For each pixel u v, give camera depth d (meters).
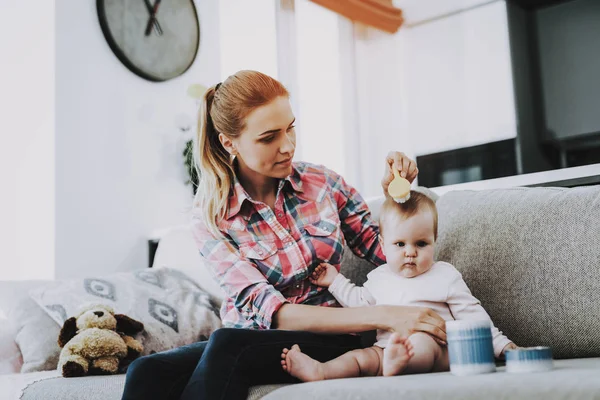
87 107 2.92
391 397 0.89
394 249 1.28
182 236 2.39
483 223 1.41
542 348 0.97
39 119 2.83
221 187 1.37
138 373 1.11
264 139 1.29
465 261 1.39
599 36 4.16
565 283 1.26
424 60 4.68
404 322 1.14
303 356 1.12
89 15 2.97
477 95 4.49
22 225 2.85
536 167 4.36
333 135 4.29
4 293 1.95
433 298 1.24
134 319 1.87
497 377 0.89
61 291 1.95
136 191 3.07
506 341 1.16
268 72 3.73
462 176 4.53
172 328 1.94
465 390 0.85
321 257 1.37
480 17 4.49
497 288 1.33
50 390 1.46
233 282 1.31
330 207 1.42
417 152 4.70
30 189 2.84
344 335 1.28
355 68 4.48
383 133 4.62
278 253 1.35
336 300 1.39
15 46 2.93
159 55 3.22
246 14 3.68
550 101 4.36
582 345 1.23
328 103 4.27
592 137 4.21
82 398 1.37
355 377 1.14
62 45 2.84
